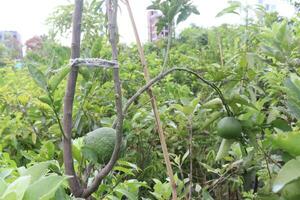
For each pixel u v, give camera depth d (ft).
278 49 6.01
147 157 7.95
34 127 8.23
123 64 10.64
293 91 4.13
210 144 7.58
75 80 3.87
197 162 8.02
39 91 8.91
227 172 6.49
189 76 11.06
